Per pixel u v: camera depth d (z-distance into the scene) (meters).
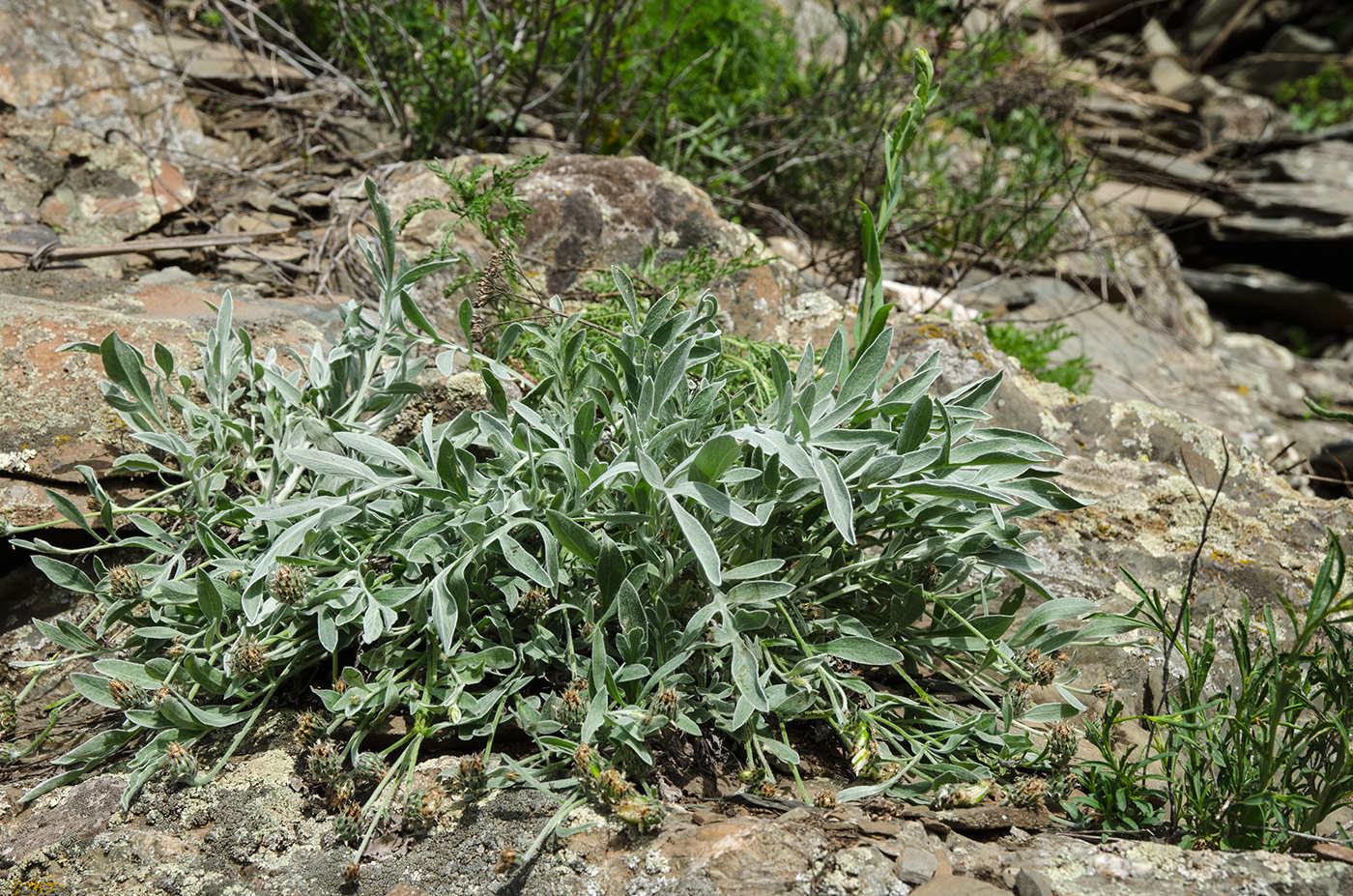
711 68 5.16
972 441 1.88
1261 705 1.74
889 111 4.94
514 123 4.45
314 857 1.58
